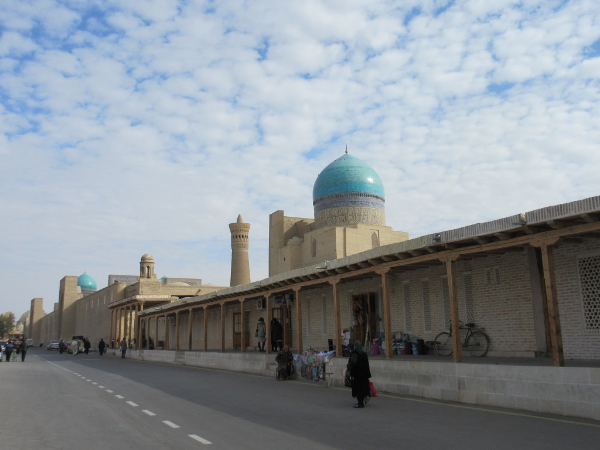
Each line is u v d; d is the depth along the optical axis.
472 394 11.54
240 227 57.88
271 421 9.52
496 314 14.62
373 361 14.83
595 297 12.01
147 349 39.72
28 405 12.24
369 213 32.91
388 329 14.74
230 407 11.49
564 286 12.70
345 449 7.10
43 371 24.59
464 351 15.51
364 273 16.14
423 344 16.94
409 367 13.43
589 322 12.11
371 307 20.20
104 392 14.97
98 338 62.88
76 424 9.49
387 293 14.95
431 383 12.68
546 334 13.27
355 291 21.00
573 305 12.46
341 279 18.28
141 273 54.44
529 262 13.77
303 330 24.83
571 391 9.56
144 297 42.22
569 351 12.50
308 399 12.77
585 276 12.26
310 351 18.91
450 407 10.98
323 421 9.43
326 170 34.28
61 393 14.78
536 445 7.17
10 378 20.28
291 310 26.22
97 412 10.98
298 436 8.05
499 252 14.16
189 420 9.76
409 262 13.98
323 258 31.12
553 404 9.83
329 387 15.70
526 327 13.71
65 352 57.44
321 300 23.44
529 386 10.31
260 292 23.08
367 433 8.22
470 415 9.82
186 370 24.94
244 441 7.73
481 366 11.40
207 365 27.14
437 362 12.58
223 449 7.20
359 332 20.66
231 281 57.03
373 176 33.84
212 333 36.41
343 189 33.09
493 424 8.81
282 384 16.89
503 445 7.20
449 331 16.25
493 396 11.03
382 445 7.31
